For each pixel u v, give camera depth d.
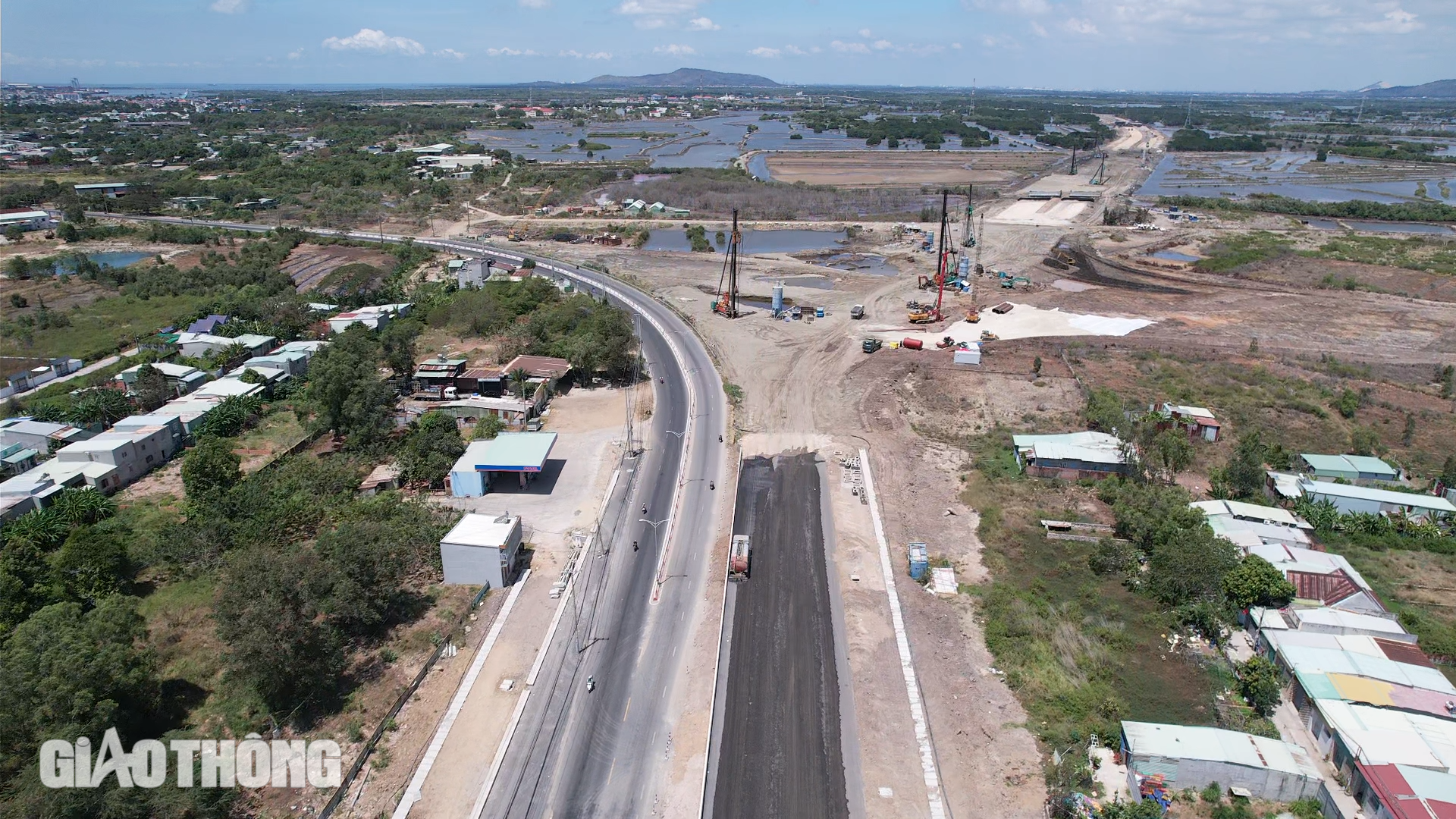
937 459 81.12
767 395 97.62
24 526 62.53
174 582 59.28
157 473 77.31
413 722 46.47
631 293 143.88
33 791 34.91
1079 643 52.78
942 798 41.56
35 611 53.00
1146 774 41.53
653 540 65.81
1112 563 60.94
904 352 112.50
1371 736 41.81
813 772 43.34
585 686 49.50
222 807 39.38
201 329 114.56
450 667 50.97
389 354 98.81
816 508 71.06
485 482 72.75
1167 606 57.19
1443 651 51.19
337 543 53.53
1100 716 46.56
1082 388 97.38
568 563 62.22
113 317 127.00
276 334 114.50
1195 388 97.62
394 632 53.97
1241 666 48.97
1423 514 67.31
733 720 47.00
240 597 45.59
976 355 106.56
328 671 47.66
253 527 62.91
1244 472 71.75
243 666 44.59
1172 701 48.06
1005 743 44.97
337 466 73.19
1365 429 86.50
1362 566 61.47
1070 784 41.44
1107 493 72.00
